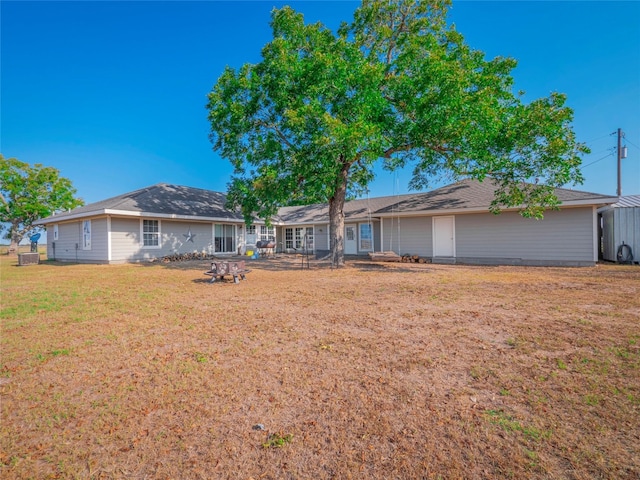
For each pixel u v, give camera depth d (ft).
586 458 6.42
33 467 6.53
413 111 36.24
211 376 10.49
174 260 57.77
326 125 31.81
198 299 22.91
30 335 14.89
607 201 38.60
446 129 33.55
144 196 59.47
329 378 10.23
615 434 7.16
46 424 8.00
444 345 12.97
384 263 49.60
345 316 17.75
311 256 68.44
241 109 38.17
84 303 21.76
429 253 51.88
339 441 7.16
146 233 56.75
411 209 51.80
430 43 37.24
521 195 35.53
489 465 6.32
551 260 43.39
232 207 52.08
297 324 16.33
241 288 27.55
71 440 7.38
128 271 41.70
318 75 35.40
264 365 11.30
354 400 8.87
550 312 17.81
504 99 36.88
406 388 9.50
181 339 14.17
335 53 38.14
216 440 7.29
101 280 33.37
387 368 10.90
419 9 41.34
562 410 8.19
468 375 10.27
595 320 16.08
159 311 19.35
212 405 8.73
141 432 7.63
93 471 6.41
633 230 44.62
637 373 10.12
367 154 35.94
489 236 47.42
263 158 41.09
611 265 42.55
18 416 8.36
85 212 52.65
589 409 8.20
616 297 21.50
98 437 7.46
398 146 41.04
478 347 12.67
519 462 6.37
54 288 28.30
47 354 12.57
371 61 41.70
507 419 7.84
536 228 44.34
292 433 7.47
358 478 6.07
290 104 37.50
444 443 7.01
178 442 7.24
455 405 8.53
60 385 10.02
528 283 28.17
